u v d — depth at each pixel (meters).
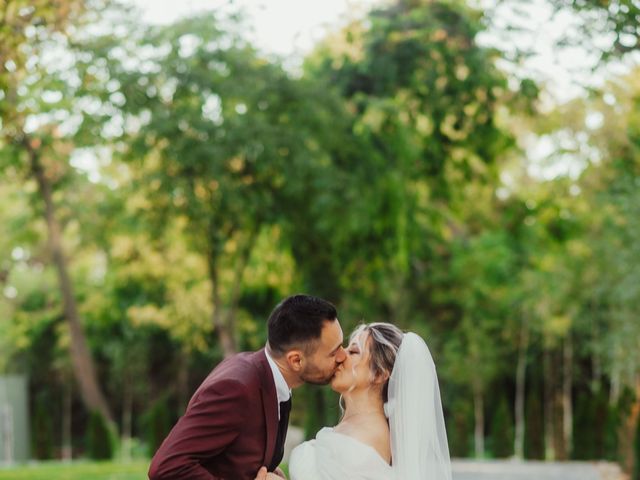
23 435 27.19
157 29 18.41
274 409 4.11
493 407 30.53
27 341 30.36
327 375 4.23
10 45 8.14
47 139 18.61
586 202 22.81
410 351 4.51
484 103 20.17
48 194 22.27
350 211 19.97
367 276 23.66
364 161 20.61
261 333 26.11
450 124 20.86
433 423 4.50
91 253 27.14
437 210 23.69
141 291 27.44
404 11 21.05
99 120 18.02
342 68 21.52
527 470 19.17
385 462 4.42
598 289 21.80
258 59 19.95
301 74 20.98
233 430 4.00
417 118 21.16
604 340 23.86
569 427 28.56
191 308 24.94
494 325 28.78
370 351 4.54
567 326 26.30
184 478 3.93
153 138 18.56
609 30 8.26
